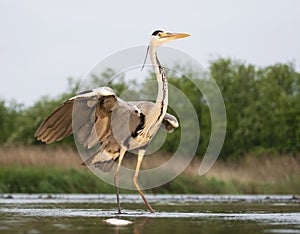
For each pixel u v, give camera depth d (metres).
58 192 24.44
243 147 35.03
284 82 39.94
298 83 39.94
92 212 13.79
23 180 24.70
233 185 25.66
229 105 36.66
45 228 10.35
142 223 11.33
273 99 37.47
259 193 25.59
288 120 35.44
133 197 21.45
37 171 25.22
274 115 35.66
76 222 11.38
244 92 37.16
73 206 15.87
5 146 28.78
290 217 12.59
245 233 9.77
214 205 16.67
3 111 40.16
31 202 17.70
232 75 38.22
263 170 27.44
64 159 26.69
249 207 15.71
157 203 17.69
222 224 11.16
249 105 36.34
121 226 10.77
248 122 35.31
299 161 28.30
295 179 26.44
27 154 26.97
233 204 17.20
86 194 23.53
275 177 26.89
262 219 12.13
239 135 35.12
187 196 22.44
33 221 11.53
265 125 35.66
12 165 26.39
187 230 10.20
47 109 38.84
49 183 24.61
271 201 19.02
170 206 16.17
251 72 38.41
